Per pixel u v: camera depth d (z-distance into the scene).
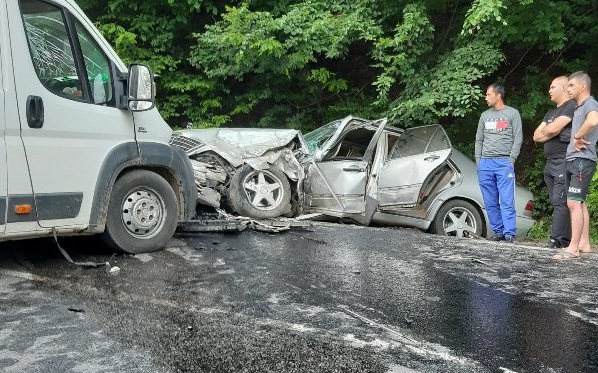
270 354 3.25
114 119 5.09
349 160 8.10
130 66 5.07
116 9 12.16
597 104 5.88
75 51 4.87
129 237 5.32
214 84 12.46
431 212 8.37
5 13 4.38
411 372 3.07
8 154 4.36
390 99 11.74
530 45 11.08
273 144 7.80
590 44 11.50
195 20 12.96
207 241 6.16
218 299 4.22
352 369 3.08
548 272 5.40
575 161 6.01
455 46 10.95
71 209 4.77
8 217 4.38
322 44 11.27
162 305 4.04
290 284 4.70
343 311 4.05
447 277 5.13
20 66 4.44
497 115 7.45
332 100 13.20
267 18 11.24
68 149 4.73
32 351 3.18
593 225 9.55
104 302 4.05
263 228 6.85
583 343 3.58
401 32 10.60
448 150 7.89
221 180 7.51
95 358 3.11
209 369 3.03
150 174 5.43
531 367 3.20
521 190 8.69
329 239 6.68
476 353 3.38
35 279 4.54
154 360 3.11
